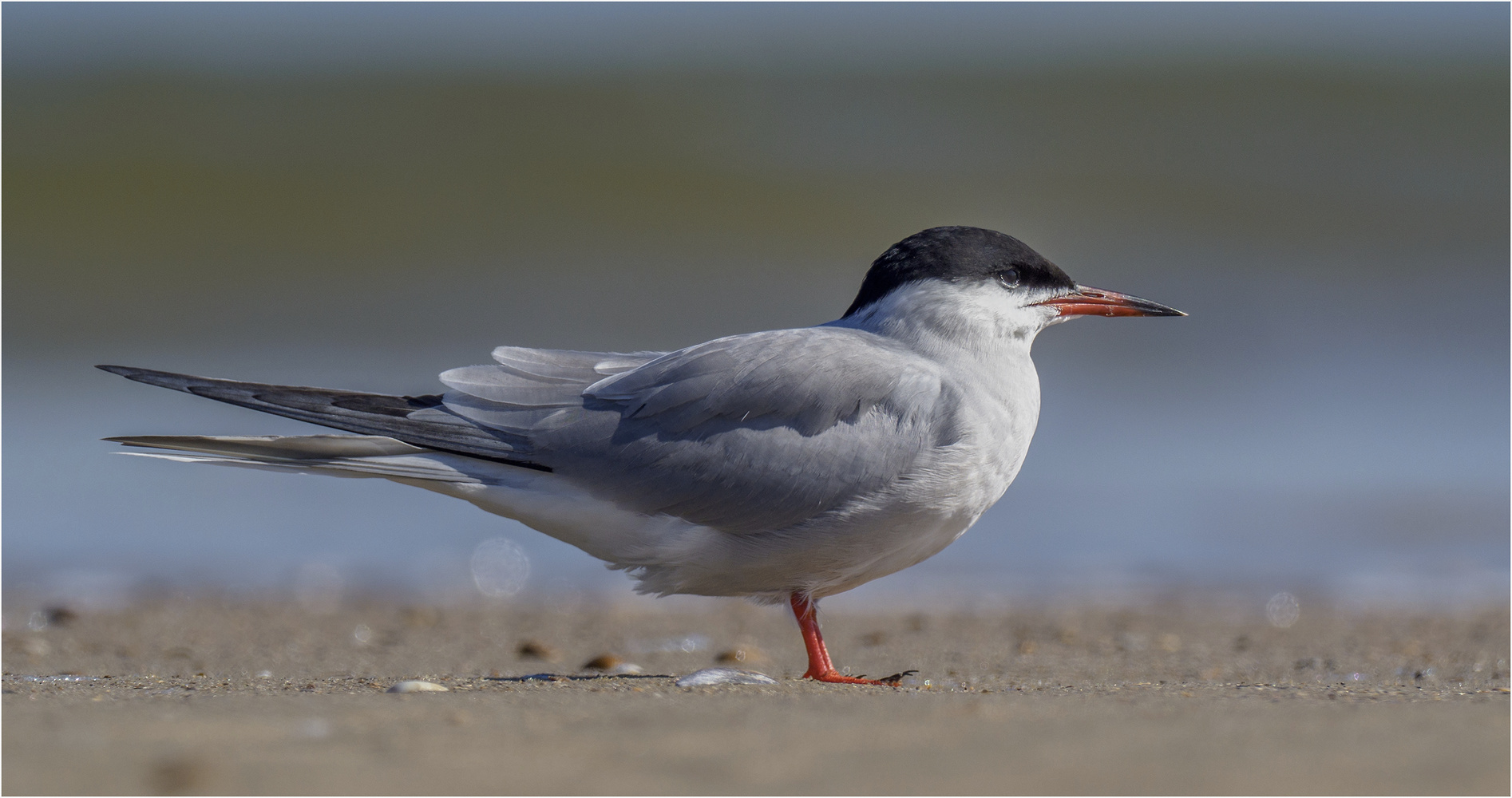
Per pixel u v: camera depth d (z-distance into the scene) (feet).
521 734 16.92
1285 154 110.63
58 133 102.12
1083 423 58.13
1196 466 52.85
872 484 24.93
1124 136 113.70
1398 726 17.01
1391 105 119.44
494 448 25.66
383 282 83.82
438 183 100.89
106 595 38.63
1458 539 44.50
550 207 98.27
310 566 42.50
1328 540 44.50
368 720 17.84
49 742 16.47
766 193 101.09
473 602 38.88
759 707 18.83
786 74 119.96
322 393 25.68
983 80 120.98
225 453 25.14
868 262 92.32
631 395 25.70
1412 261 86.69
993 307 26.91
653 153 106.93
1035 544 44.65
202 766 15.35
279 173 100.58
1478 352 68.03
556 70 117.29
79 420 57.62
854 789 14.51
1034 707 18.72
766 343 25.89
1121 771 15.03
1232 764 15.26
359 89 112.16
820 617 36.40
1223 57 126.41
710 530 25.39
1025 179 104.88
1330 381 63.93
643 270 87.86
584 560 44.06
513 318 77.71
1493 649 31.55
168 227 92.17
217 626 35.04
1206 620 35.81
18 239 88.53
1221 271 85.30
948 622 35.81
